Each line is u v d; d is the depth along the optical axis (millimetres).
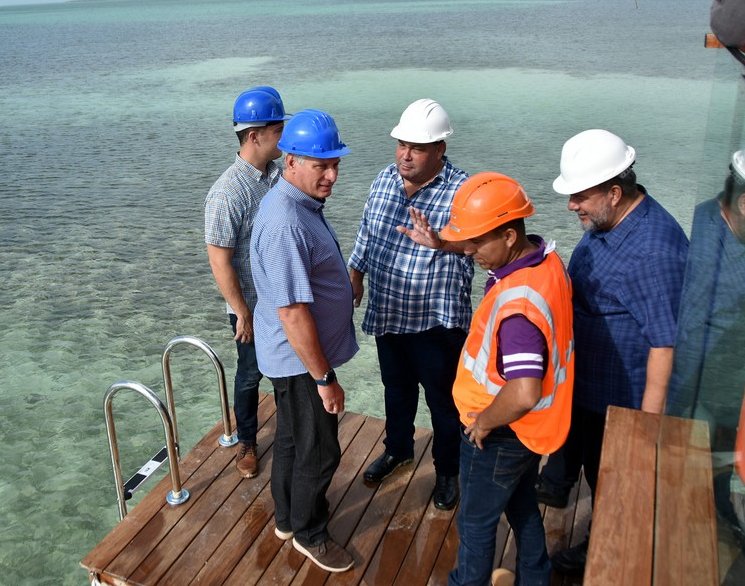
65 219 14133
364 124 22250
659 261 2627
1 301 10430
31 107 27875
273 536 3303
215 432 4168
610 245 2760
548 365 2240
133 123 24047
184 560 3162
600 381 2926
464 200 2297
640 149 17969
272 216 2680
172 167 18062
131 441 7305
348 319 3020
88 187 16422
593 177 2637
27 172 17844
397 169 3482
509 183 2305
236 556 3186
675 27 52531
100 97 29812
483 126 21375
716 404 1379
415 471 3777
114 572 3098
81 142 21266
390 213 3426
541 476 3439
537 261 2305
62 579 5555
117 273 11430
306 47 47656
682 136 19234
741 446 1255
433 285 3303
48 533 6051
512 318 2211
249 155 3578
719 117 1524
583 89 27078
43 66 42219
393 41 49500
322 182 2713
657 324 2654
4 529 6090
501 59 36844
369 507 3510
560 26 56656
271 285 2697
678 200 14078
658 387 2680
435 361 3332
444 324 3291
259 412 4359
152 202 15180
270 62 39500
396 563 3146
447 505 3457
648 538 2062
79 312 10078
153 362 8812
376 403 7941
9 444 7262
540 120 21938
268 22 77750
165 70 37812
